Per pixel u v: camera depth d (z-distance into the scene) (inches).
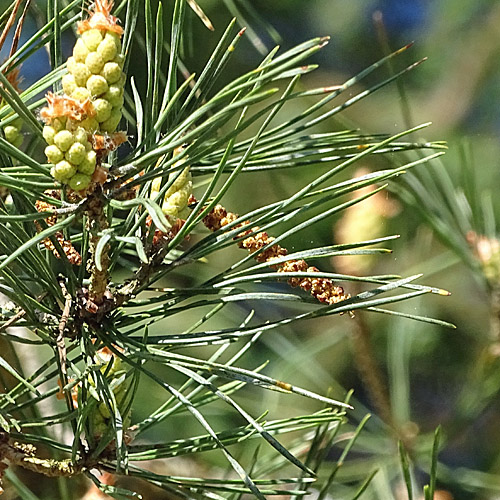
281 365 39.9
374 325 43.9
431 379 48.6
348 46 60.5
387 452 34.5
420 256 39.5
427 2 63.2
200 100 20.9
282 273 20.7
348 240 27.5
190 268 36.6
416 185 30.6
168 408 23.0
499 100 57.6
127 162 20.5
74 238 22.0
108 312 21.2
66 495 25.3
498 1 60.1
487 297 31.9
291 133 21.3
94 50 19.8
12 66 21.0
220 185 34.8
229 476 29.2
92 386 21.2
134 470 22.0
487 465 47.4
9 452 21.7
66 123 19.8
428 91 58.7
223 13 45.8
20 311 21.1
